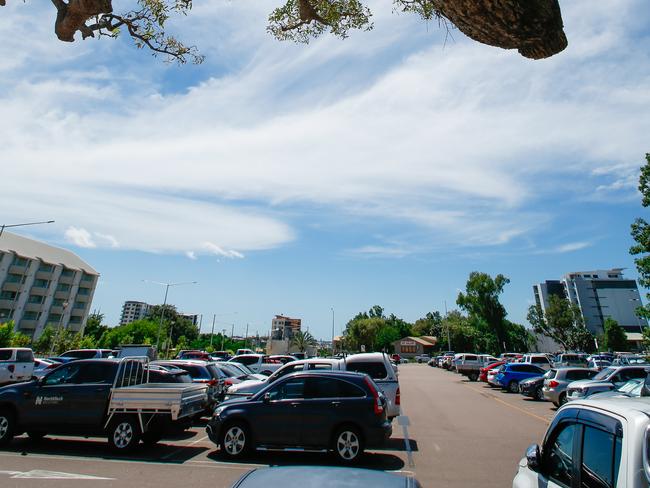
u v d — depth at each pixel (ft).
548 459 10.68
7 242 225.76
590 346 202.49
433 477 23.35
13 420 29.01
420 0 17.66
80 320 253.44
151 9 18.04
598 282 375.25
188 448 29.68
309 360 40.98
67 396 28.66
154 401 28.02
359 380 27.45
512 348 224.74
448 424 41.65
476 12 10.16
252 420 26.91
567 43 10.96
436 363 195.72
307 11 20.45
